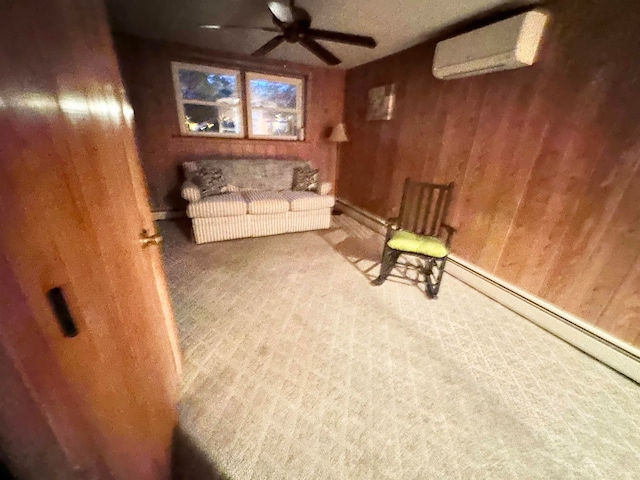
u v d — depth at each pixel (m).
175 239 3.04
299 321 1.86
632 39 1.40
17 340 0.38
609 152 1.54
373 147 3.56
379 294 2.23
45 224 0.45
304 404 1.29
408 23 2.23
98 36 0.71
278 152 3.96
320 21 2.31
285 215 3.25
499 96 2.05
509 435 1.21
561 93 1.71
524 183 1.97
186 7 2.18
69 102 0.53
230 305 1.99
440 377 1.49
